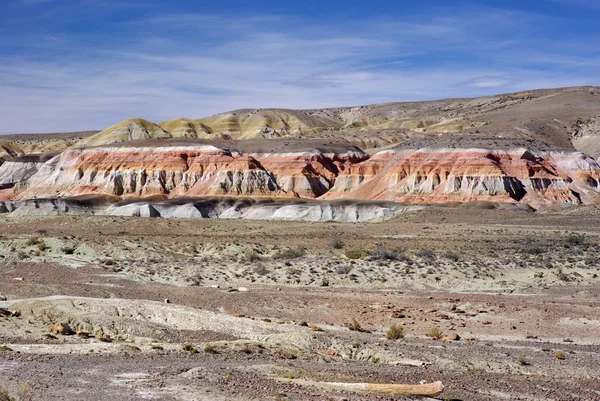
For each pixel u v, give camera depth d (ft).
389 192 579.07
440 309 148.56
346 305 147.64
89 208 542.98
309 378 83.51
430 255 224.94
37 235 269.64
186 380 76.74
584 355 110.63
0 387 68.95
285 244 260.83
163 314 121.60
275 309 142.61
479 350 111.04
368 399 73.87
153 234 295.07
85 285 158.10
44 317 116.88
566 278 193.98
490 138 631.56
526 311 146.00
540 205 529.86
